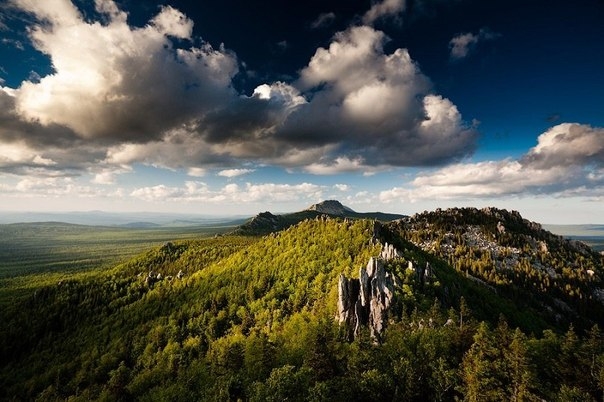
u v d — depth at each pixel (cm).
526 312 18000
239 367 10794
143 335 19300
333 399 7150
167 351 16088
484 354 7762
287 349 10656
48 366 19238
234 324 17575
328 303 13488
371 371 7556
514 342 7288
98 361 17738
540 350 8600
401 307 11362
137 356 17525
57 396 15562
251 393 7762
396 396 7188
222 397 8688
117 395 13462
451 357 8406
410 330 9688
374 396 7231
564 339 8744
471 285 17425
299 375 7519
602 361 7400
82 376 16575
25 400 16662
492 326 12306
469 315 11456
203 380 11706
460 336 8988
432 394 7456
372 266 12581
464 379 7119
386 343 9112
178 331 18462
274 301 17262
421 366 7850
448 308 12925
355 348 8838
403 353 8462
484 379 6750
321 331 9231
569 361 8050
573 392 6656
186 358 14988
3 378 18825
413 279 13612
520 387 6769
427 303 11888
